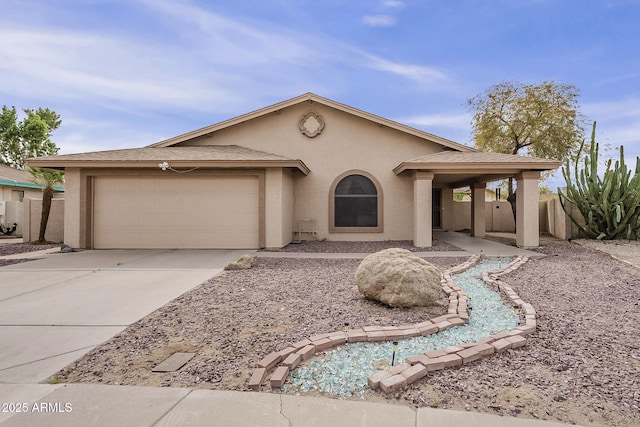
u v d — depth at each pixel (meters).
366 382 3.24
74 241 12.15
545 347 4.01
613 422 2.64
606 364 3.59
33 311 5.39
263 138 14.62
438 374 3.37
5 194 21.66
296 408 2.82
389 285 5.46
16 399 2.96
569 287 6.75
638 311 5.30
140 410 2.79
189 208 12.47
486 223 20.56
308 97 14.10
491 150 20.59
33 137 33.28
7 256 11.08
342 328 4.60
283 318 5.01
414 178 12.75
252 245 12.48
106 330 4.60
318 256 10.70
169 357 3.79
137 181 12.39
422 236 12.49
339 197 14.48
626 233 13.14
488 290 6.54
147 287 6.90
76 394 3.03
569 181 14.25
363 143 14.50
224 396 3.00
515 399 2.95
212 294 6.33
